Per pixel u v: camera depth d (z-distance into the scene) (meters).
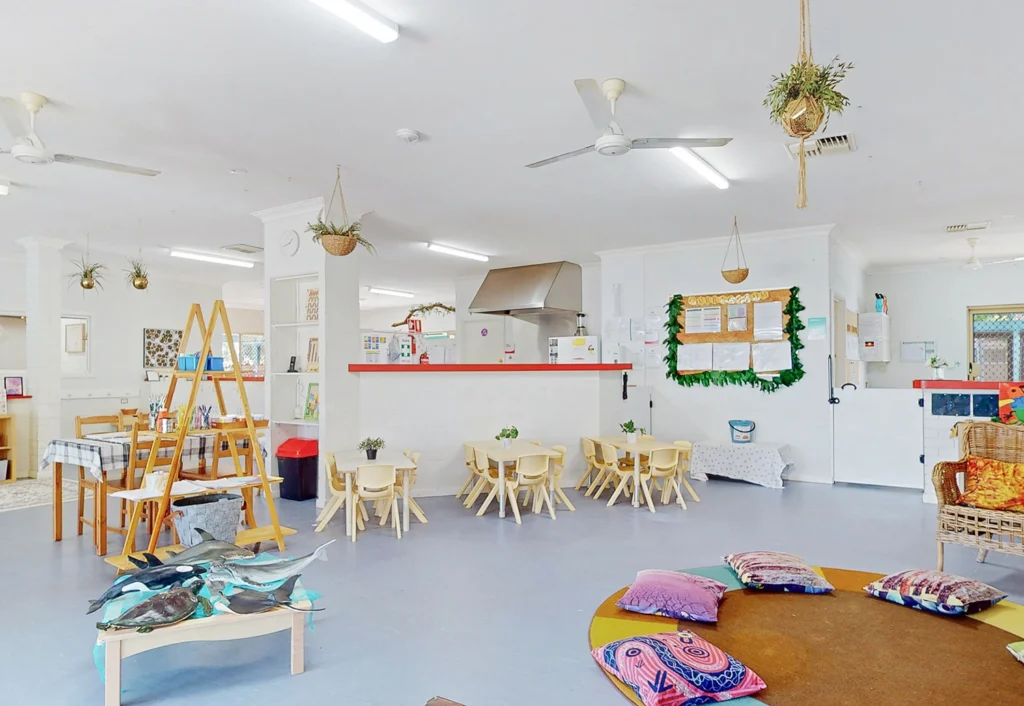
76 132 4.20
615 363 7.82
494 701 2.45
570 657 2.81
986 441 4.16
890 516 5.47
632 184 5.48
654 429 8.17
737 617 3.13
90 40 3.01
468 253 8.77
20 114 3.80
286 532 4.55
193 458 7.18
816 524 5.20
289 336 6.53
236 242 7.80
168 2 2.69
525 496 6.36
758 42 3.08
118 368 9.12
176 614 2.51
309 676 2.66
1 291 8.27
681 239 7.81
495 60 3.25
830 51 3.17
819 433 7.15
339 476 5.39
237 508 4.22
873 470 6.88
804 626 3.01
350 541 4.73
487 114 3.96
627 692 2.49
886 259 9.20
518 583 3.77
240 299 13.87
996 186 5.53
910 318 9.91
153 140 4.37
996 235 7.55
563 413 6.93
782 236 7.34
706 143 3.57
